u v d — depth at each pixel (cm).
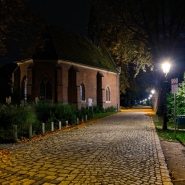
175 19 1917
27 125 1470
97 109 4225
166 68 1792
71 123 2166
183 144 1166
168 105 2152
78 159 832
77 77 3862
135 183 588
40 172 679
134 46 2811
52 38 3881
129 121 2470
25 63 3834
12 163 780
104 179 618
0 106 1527
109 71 4844
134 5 2055
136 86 6006
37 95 3597
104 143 1160
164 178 627
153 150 988
